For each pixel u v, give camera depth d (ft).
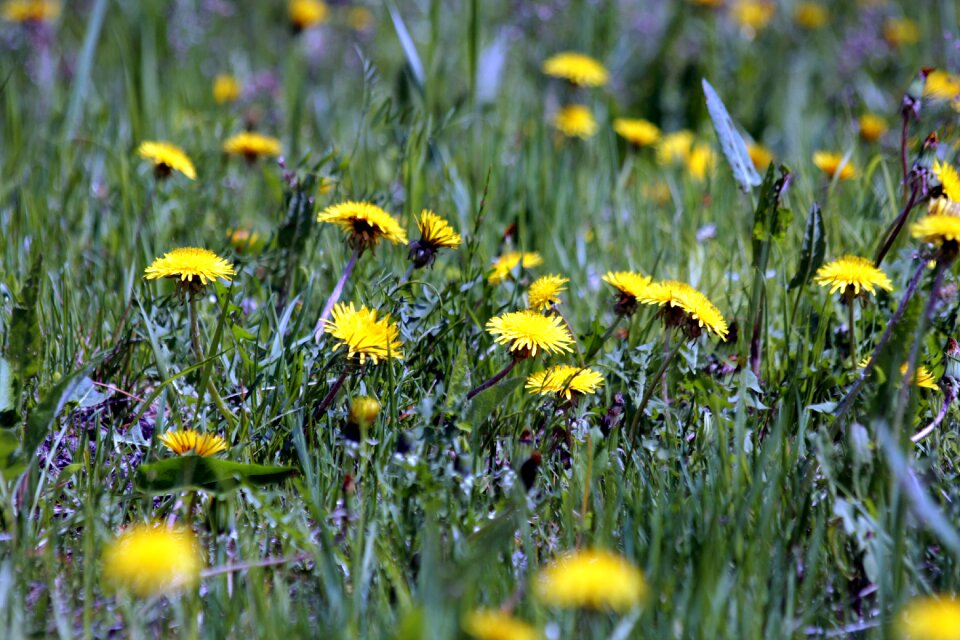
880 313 7.93
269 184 8.59
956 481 7.45
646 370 7.77
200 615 7.21
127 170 8.61
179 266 7.50
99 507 7.35
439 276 8.14
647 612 7.09
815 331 7.91
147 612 7.18
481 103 10.18
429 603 7.00
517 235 8.59
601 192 8.87
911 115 7.94
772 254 8.27
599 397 7.76
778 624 7.13
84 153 9.07
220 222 8.59
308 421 7.62
